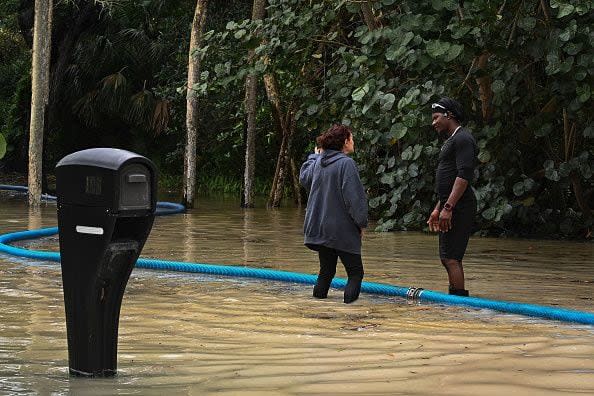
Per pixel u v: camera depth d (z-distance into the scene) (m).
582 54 13.48
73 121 31.52
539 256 12.07
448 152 8.36
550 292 8.81
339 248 8.15
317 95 18.78
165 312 7.32
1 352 5.48
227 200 25.06
